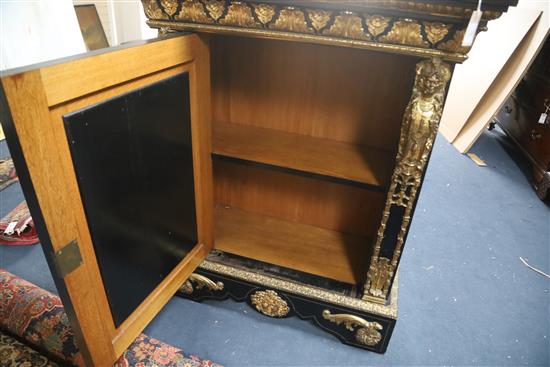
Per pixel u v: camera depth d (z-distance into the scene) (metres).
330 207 1.38
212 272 1.21
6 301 1.10
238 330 1.22
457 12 0.69
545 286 1.48
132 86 0.73
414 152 0.85
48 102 0.55
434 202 2.02
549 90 2.16
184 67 0.87
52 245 0.62
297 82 1.21
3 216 1.69
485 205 2.02
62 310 1.06
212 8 0.83
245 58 1.22
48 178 0.58
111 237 0.76
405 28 0.75
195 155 1.01
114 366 1.01
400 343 1.21
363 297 1.11
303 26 0.80
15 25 1.61
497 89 2.49
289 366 1.11
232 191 1.49
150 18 0.90
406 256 1.60
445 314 1.33
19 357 1.01
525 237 1.78
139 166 0.80
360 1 0.73
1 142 2.27
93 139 0.66
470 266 1.57
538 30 2.19
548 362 1.17
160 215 0.92
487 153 2.67
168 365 1.02
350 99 1.18
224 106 1.33
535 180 2.20
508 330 1.28
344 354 1.16
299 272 1.20
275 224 1.43
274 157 1.11
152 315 0.96
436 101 0.80
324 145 1.21
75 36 1.81
